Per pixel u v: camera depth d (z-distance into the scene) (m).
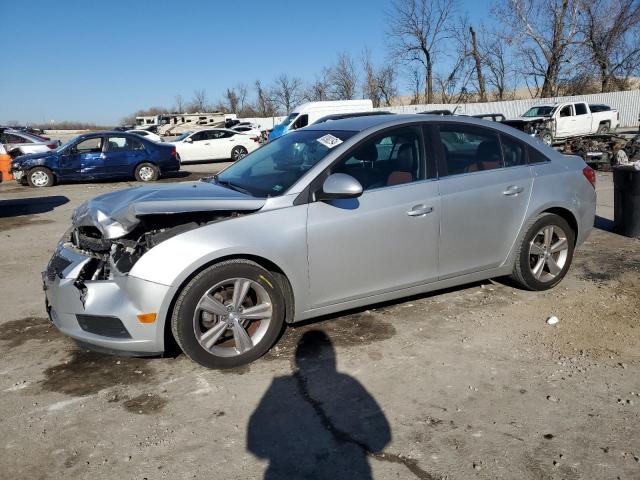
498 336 4.00
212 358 3.52
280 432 2.93
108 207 3.72
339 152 3.88
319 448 2.78
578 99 33.81
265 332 3.67
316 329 4.18
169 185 4.39
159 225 3.56
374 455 2.71
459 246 4.28
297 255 3.66
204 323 3.54
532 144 4.73
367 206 3.86
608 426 2.88
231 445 2.83
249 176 4.23
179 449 2.80
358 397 3.25
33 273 6.13
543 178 4.64
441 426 2.93
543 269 4.84
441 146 4.26
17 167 15.28
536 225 4.64
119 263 3.45
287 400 3.24
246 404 3.20
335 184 3.57
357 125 4.22
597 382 3.32
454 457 2.67
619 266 5.56
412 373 3.50
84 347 3.56
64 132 69.38
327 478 2.56
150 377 3.55
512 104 34.50
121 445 2.85
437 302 4.66
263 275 3.59
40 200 12.64
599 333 4.00
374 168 3.99
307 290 3.76
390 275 4.04
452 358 3.68
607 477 2.50
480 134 4.48
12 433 2.98
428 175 4.15
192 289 3.38
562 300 4.66
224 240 3.42
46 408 3.22
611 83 35.62
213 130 23.23
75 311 3.45
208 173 19.03
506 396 3.20
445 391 3.28
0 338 4.27
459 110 35.25
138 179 16.17
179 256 3.33
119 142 15.97
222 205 3.53
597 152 14.03
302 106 21.83
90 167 15.57
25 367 3.76
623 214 6.78
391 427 2.94
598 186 11.27
